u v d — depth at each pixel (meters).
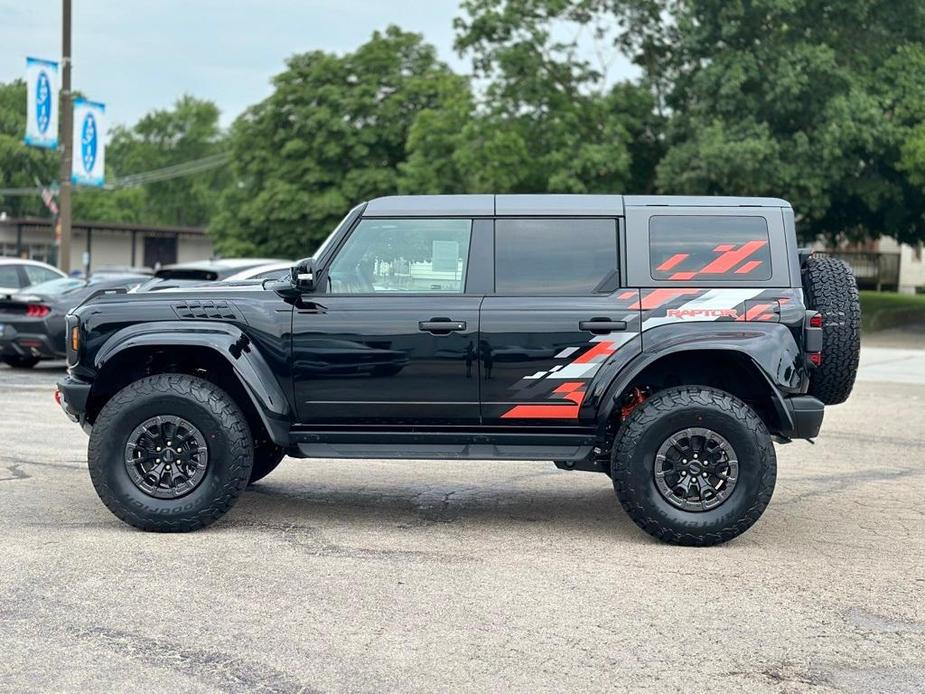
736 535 6.39
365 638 4.71
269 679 4.24
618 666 4.43
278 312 6.63
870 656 4.60
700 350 6.42
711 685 4.25
